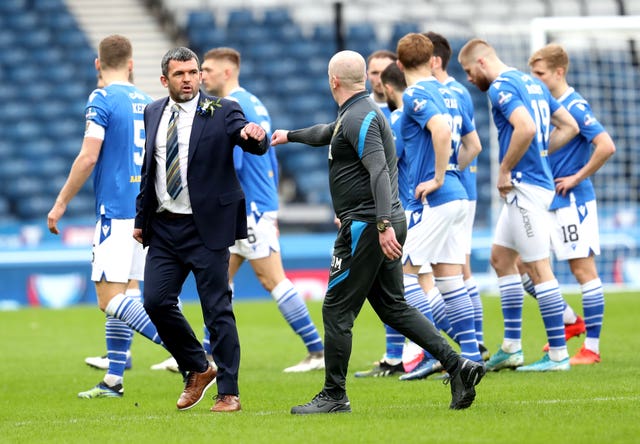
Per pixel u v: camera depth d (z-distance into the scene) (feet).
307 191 254.68
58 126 269.03
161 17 297.94
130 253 86.22
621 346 113.80
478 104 268.41
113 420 71.87
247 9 301.43
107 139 85.56
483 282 186.29
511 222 94.99
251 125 72.54
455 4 296.92
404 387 87.20
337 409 70.95
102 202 85.81
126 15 297.33
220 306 74.02
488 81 96.53
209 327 74.23
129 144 86.07
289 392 86.33
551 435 60.13
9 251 185.57
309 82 282.36
